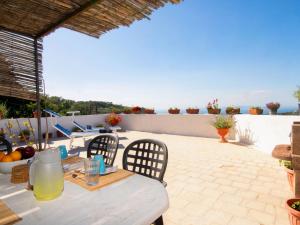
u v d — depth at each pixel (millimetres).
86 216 848
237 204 2549
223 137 6637
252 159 4559
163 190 1115
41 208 928
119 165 4332
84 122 9430
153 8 1939
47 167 1011
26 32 2572
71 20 2232
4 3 1982
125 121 10117
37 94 2715
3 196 1070
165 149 1616
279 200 2631
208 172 3764
